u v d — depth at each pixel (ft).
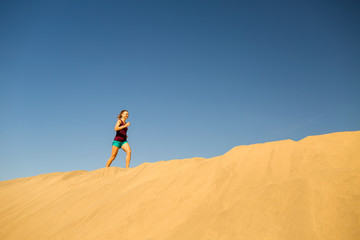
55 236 10.28
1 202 18.89
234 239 6.23
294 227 5.96
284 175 7.93
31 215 14.07
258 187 7.86
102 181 15.44
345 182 6.55
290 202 6.69
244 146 11.13
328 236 5.46
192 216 7.84
